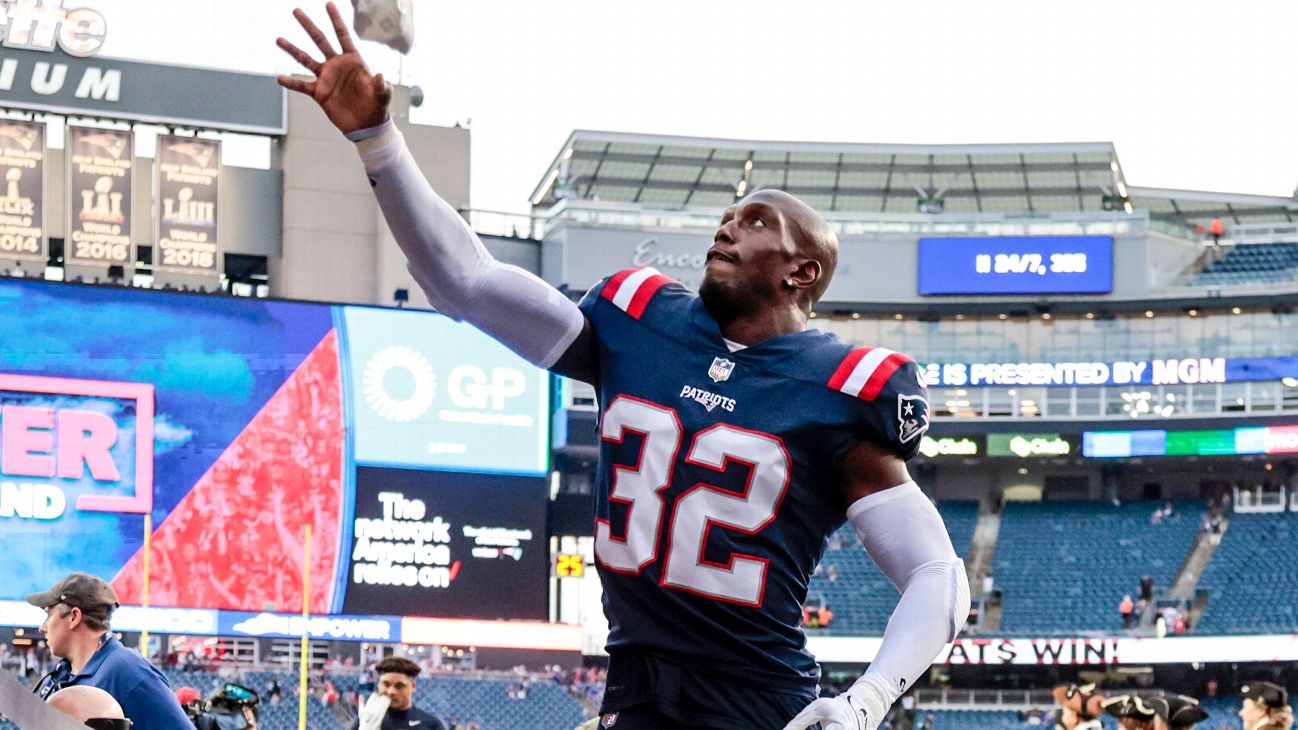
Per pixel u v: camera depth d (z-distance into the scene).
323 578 34.12
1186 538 46.62
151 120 40.75
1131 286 46.78
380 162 2.98
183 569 33.12
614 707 3.09
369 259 42.16
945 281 47.03
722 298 3.15
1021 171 49.50
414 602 34.72
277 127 41.75
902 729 43.22
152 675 5.48
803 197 51.12
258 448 34.00
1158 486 49.19
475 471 35.41
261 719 35.44
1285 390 45.78
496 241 45.81
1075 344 47.66
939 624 3.01
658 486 3.04
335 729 35.84
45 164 38.84
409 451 35.00
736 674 2.99
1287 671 44.03
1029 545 47.03
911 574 3.07
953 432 46.81
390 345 35.12
